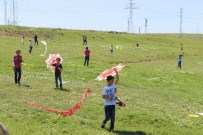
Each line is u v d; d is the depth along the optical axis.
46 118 19.22
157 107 26.30
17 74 32.88
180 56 61.97
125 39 120.31
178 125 21.20
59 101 24.59
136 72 48.12
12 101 22.98
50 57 29.84
